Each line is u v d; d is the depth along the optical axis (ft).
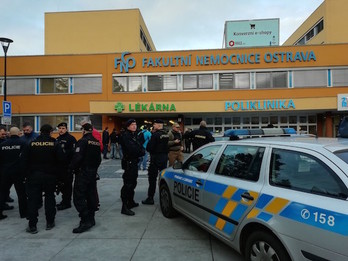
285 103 59.06
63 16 92.53
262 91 62.28
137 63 65.46
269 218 8.75
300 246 7.71
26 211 17.81
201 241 13.38
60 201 21.57
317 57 61.31
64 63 67.21
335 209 7.18
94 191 15.76
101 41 91.66
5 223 16.69
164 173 17.52
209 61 63.67
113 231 14.83
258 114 66.13
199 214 13.08
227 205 10.92
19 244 13.28
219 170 12.44
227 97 63.05
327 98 57.52
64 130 19.33
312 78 61.41
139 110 61.21
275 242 8.51
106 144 52.80
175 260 11.43
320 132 64.90
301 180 8.64
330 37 85.56
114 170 36.78
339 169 7.73
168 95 64.39
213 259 11.51
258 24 86.12
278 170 9.51
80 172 15.14
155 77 65.00
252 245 9.46
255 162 10.56
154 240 13.53
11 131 17.57
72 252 12.28
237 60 63.00
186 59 64.13
